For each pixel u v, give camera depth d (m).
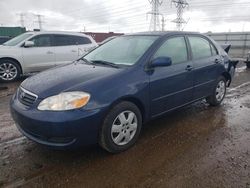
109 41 4.55
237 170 2.93
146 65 3.57
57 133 2.79
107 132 3.11
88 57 4.31
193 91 4.43
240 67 13.14
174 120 4.52
